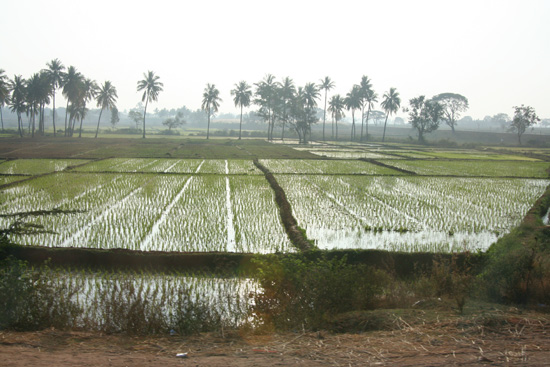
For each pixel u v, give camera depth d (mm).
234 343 5492
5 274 6879
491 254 11250
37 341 5355
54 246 12469
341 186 25234
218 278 10578
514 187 26219
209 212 17500
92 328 6434
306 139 88250
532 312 6656
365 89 86438
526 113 80812
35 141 61875
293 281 7055
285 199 19547
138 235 13883
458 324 5828
